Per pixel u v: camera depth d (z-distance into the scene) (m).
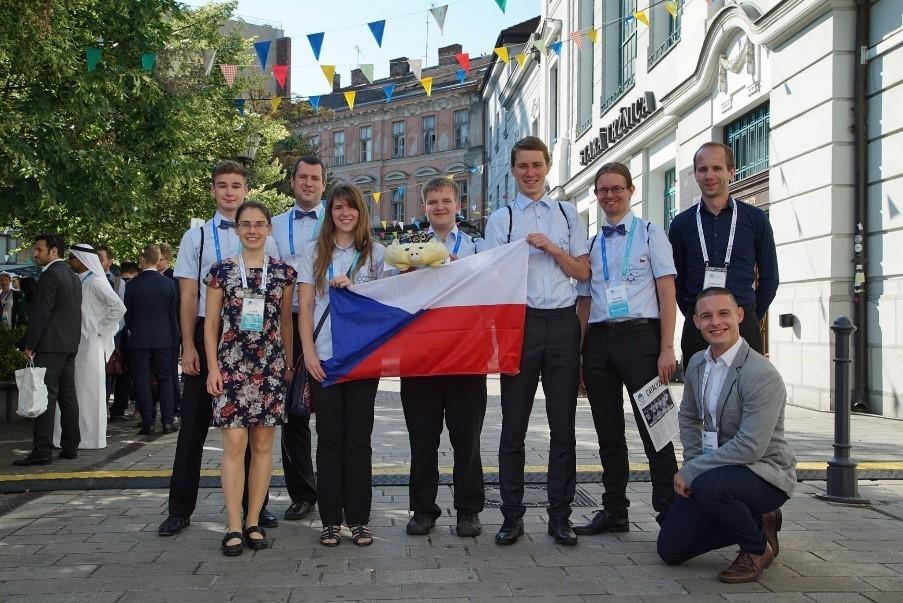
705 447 4.43
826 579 4.10
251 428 4.72
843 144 10.31
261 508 4.92
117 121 12.18
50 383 7.15
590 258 5.04
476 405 4.94
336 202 4.88
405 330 4.75
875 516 5.35
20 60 9.48
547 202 5.02
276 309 4.74
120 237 17.22
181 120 12.84
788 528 5.05
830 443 7.95
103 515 5.35
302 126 52.41
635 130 17.86
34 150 10.12
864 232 10.22
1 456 7.55
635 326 4.86
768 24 11.51
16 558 4.41
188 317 4.95
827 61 10.43
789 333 11.32
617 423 4.97
